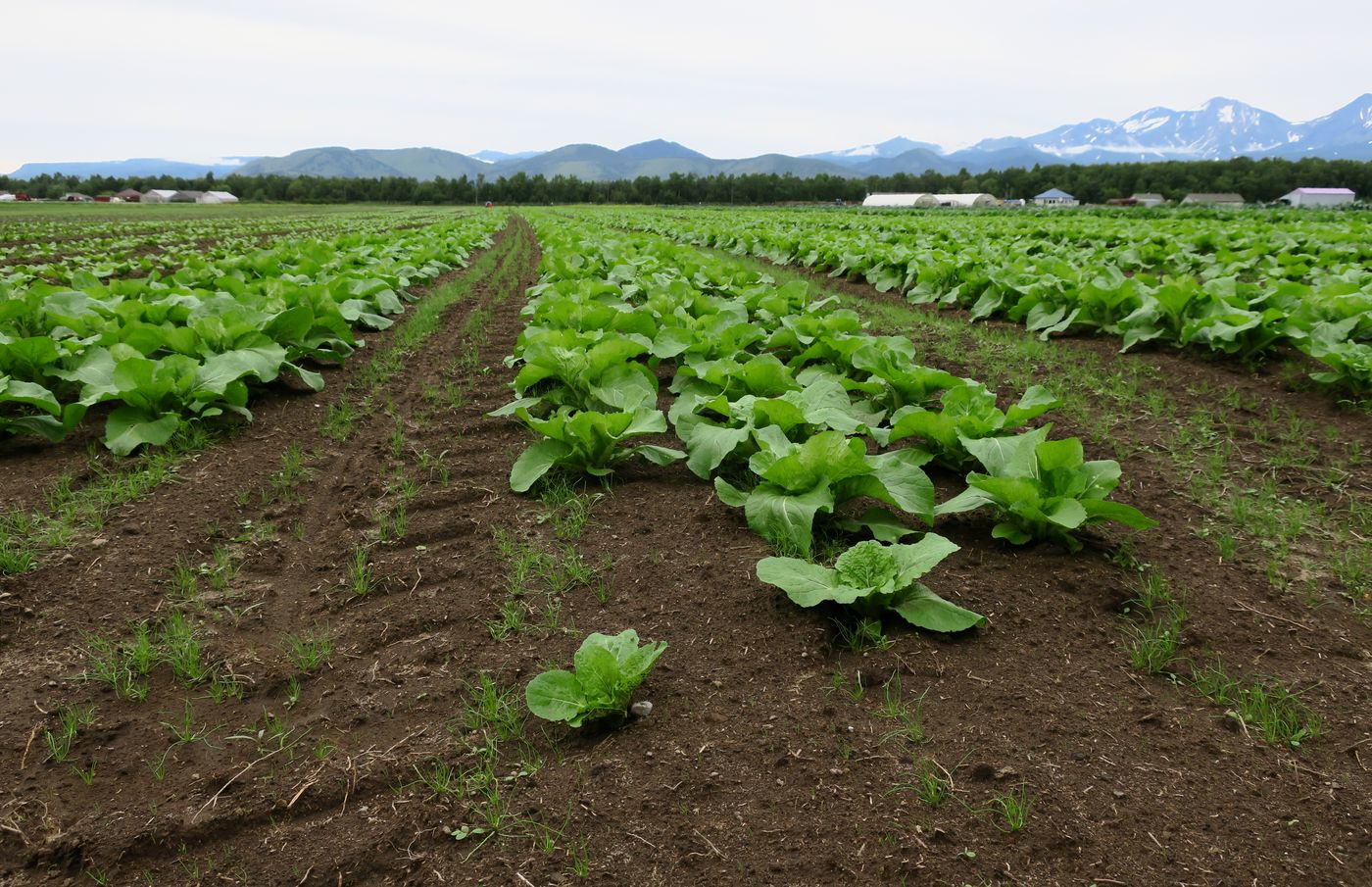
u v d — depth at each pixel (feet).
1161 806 8.04
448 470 17.44
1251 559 13.17
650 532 14.29
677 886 7.34
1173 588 12.12
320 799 8.49
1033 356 27.27
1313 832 7.71
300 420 20.86
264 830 8.14
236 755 9.13
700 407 17.40
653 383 18.99
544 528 14.56
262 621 11.85
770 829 7.91
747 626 11.28
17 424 17.62
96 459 17.31
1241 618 11.39
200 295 28.02
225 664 10.76
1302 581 12.46
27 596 12.10
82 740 9.32
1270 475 16.76
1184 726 9.20
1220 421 20.21
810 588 10.42
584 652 9.35
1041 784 8.30
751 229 79.36
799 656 10.60
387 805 8.41
